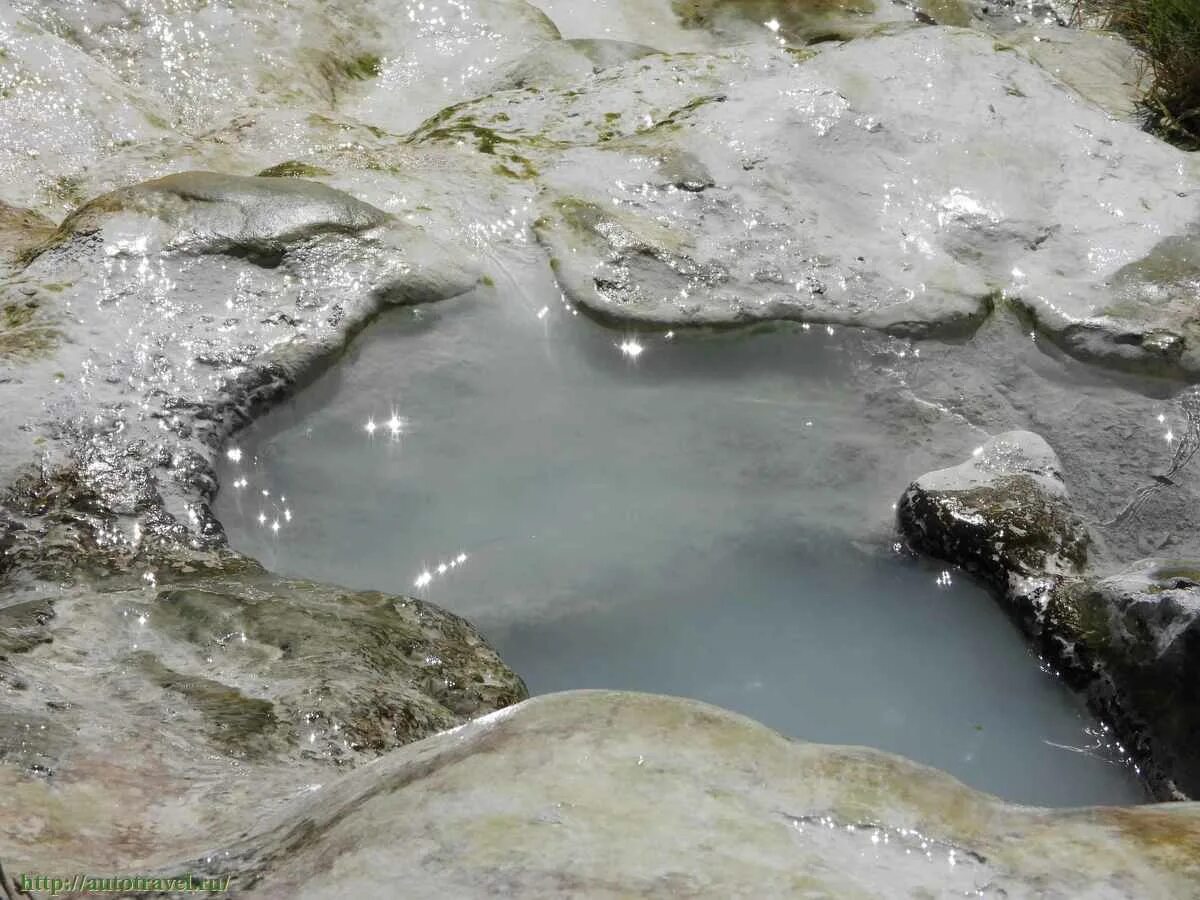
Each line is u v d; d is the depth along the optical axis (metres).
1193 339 5.15
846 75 5.73
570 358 5.12
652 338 5.15
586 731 3.49
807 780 3.35
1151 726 4.43
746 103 5.68
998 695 4.54
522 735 3.49
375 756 3.96
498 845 3.10
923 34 5.87
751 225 5.37
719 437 4.97
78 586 4.40
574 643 4.55
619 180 5.47
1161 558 4.73
